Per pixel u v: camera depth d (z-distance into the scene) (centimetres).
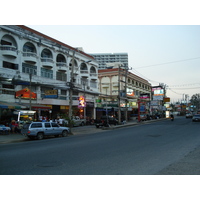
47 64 3184
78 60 4038
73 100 3691
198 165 771
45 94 2823
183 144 1306
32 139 1845
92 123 3731
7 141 1645
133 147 1207
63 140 1645
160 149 1130
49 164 793
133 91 5744
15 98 2712
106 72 5616
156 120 4700
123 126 3212
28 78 2873
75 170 707
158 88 5678
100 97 5322
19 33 2803
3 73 2512
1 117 2548
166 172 679
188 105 11069
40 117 2739
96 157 923
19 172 684
